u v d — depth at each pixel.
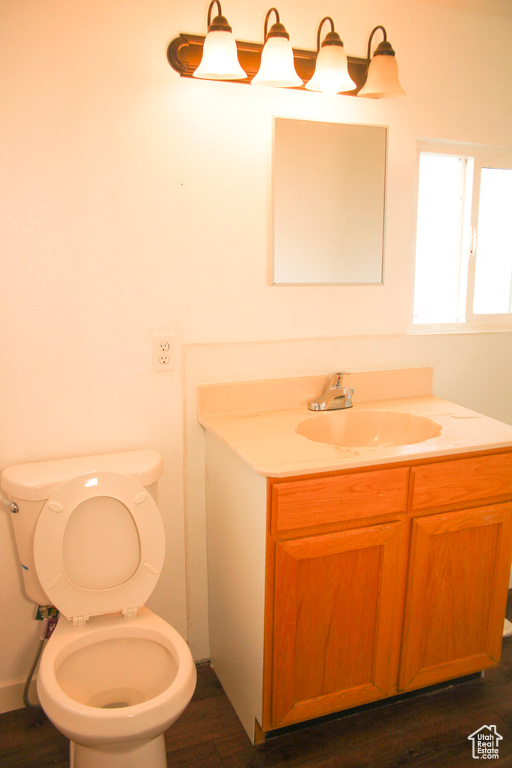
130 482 1.54
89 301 1.70
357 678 1.66
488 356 2.29
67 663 1.47
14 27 1.50
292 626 1.52
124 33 1.60
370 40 1.85
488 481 1.69
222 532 1.79
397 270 2.07
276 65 1.55
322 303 1.99
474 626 1.79
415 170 2.06
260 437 1.66
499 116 2.11
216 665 1.97
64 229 1.64
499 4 1.93
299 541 1.48
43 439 1.73
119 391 1.78
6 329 1.64
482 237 2.29
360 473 1.51
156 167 1.70
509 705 1.80
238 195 1.81
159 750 1.40
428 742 1.65
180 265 1.78
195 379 1.86
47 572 1.49
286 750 1.62
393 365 2.14
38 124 1.56
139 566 1.57
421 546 1.63
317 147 1.88
